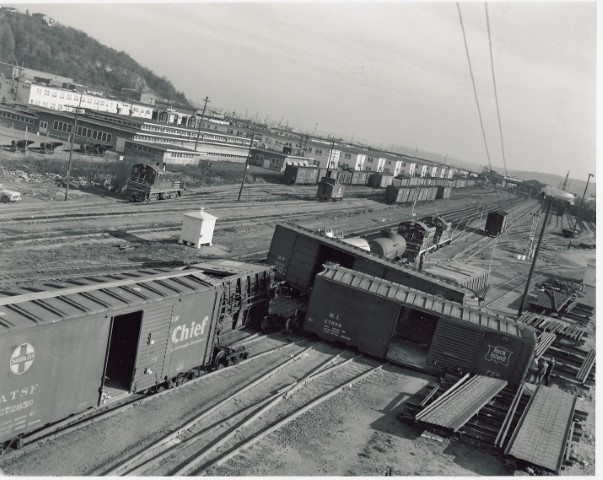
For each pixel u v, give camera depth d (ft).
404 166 515.09
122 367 57.67
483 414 66.49
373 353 81.87
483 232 254.27
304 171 282.77
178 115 399.85
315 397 64.64
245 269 80.69
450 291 95.50
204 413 54.65
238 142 351.87
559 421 64.95
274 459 49.34
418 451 56.24
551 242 271.08
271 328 85.05
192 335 59.93
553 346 101.81
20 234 105.19
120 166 188.03
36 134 248.52
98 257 101.65
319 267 111.65
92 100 325.21
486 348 77.82
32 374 42.39
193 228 121.29
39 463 42.63
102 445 46.60
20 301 44.04
